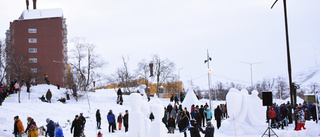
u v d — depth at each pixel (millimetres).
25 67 71312
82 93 53125
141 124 15328
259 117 22641
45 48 84812
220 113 25625
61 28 86938
